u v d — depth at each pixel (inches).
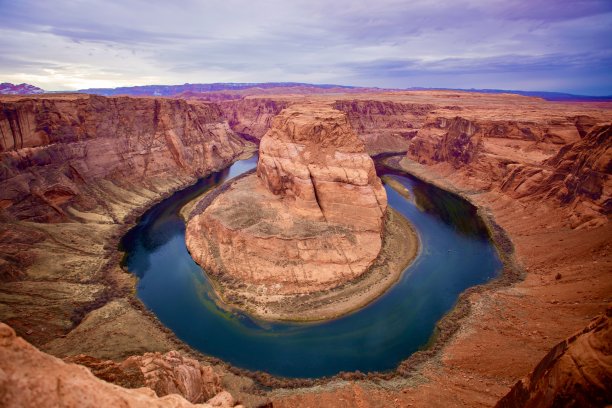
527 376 795.4
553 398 658.2
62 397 411.2
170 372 957.2
